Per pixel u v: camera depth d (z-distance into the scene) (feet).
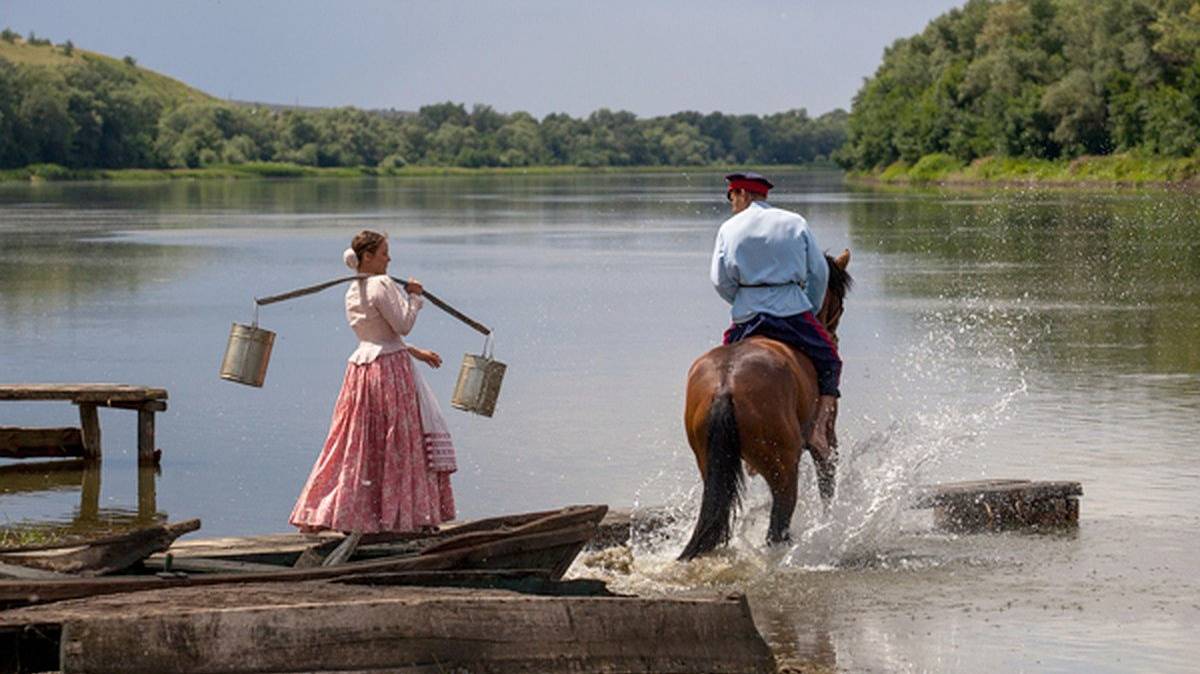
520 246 204.95
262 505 56.13
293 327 109.81
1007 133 474.08
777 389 43.96
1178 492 55.93
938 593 42.80
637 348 99.09
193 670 30.30
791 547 45.93
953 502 51.21
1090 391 79.05
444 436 41.37
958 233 217.77
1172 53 413.80
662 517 50.29
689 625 34.68
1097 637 38.34
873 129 595.88
